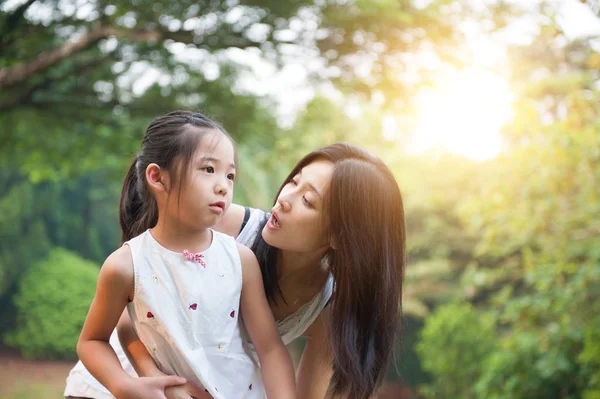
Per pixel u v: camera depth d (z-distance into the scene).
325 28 6.69
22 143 9.16
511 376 7.10
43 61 7.03
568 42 6.30
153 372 1.76
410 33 6.61
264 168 9.91
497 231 6.92
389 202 2.04
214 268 1.82
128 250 1.78
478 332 10.64
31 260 16.20
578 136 6.02
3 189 16.17
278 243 2.04
